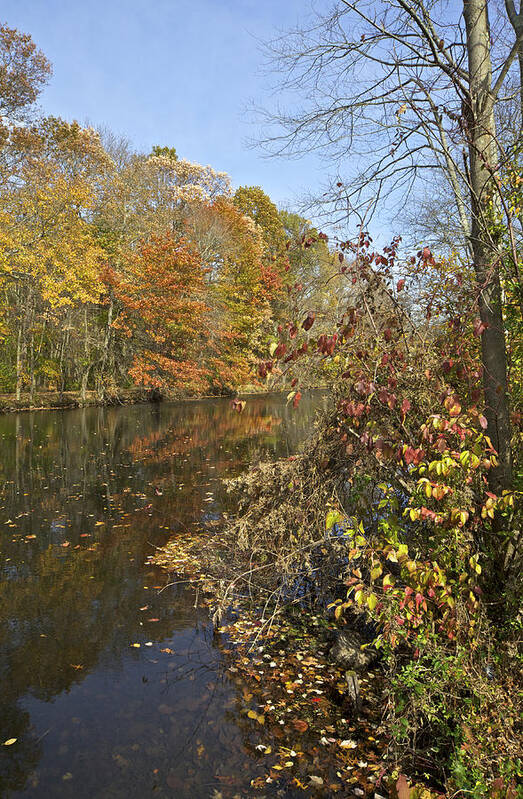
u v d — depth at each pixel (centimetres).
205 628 450
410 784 259
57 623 457
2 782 275
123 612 478
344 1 414
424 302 371
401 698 284
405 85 370
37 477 1032
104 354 2623
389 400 297
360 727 318
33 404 2312
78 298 2180
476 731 244
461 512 273
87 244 2270
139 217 2780
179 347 2772
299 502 479
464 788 226
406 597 278
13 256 1972
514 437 365
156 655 405
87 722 324
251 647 412
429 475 291
